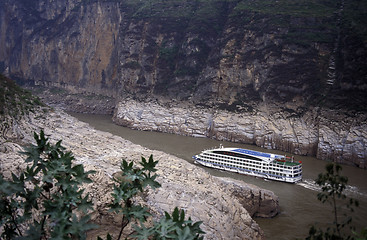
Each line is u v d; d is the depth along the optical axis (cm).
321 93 12025
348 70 11706
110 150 5538
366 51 11538
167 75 15838
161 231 1048
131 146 6116
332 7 14025
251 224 5022
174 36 16438
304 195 7131
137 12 17738
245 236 4716
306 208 6353
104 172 3922
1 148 3756
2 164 3294
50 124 6028
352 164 10119
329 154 10606
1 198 1173
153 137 12756
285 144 11694
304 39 13012
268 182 8081
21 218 1181
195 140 12725
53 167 1138
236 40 14575
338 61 12344
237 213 4978
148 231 1070
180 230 1027
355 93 11219
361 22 12562
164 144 11525
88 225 1030
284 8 14350
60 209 1067
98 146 5628
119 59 17250
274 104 12656
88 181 1160
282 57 13038
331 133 10912
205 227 4162
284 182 8075
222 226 4388
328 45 12694
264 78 13312
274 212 5950
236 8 15675
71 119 6894
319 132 11156
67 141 5419
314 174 8931
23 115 5612
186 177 5275
